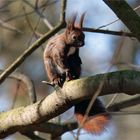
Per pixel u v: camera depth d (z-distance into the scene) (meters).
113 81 8.29
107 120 9.51
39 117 9.35
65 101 8.93
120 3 9.31
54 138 12.29
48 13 21.45
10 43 22.89
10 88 22.20
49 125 12.09
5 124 9.77
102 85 8.21
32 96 12.20
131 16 9.27
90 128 9.47
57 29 11.13
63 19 11.07
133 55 21.59
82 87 8.64
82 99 8.80
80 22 11.73
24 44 22.53
